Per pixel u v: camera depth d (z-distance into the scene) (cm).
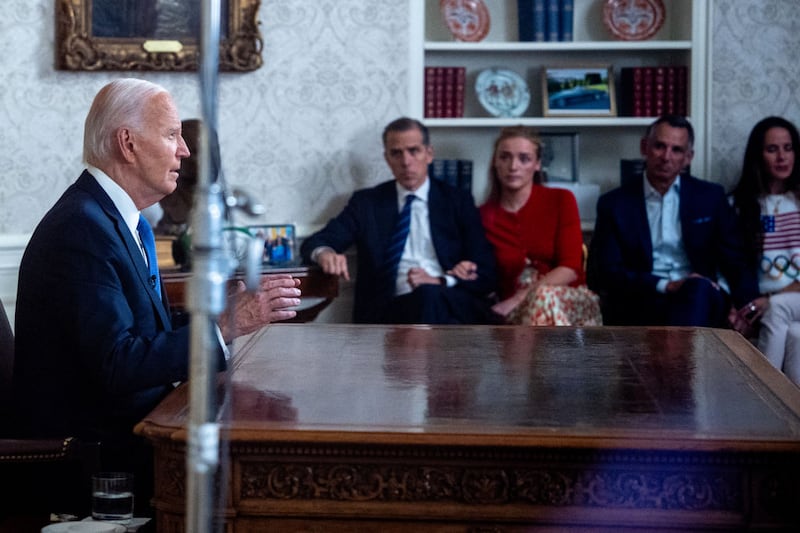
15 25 533
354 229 532
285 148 556
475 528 215
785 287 522
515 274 533
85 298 277
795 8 570
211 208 164
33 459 255
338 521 217
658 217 532
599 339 324
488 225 539
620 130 610
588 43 584
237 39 543
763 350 504
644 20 597
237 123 554
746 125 575
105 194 294
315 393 248
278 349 306
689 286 496
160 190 302
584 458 211
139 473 286
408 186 530
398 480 215
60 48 532
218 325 277
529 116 612
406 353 300
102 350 273
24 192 540
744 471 209
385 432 213
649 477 211
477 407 234
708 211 529
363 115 559
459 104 581
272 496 217
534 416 226
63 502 270
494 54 607
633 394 247
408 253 529
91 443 259
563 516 212
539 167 544
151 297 294
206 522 162
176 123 302
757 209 531
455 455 212
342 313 561
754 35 572
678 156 521
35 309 284
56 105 539
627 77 593
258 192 556
